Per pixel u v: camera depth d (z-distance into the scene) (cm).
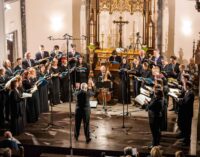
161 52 1920
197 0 1441
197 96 1720
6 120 1455
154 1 1930
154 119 1216
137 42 1880
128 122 1448
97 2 1969
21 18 1941
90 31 1972
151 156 967
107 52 1912
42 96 1521
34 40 1972
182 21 1881
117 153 1216
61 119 1477
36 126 1416
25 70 1444
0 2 1608
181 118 1276
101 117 1495
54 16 1955
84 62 1784
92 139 1305
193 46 1797
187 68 1780
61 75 1595
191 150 1234
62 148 1245
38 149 1257
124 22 1853
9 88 1356
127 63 1653
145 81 1474
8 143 1090
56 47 1734
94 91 1477
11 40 1898
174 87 1460
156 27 1930
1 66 1633
